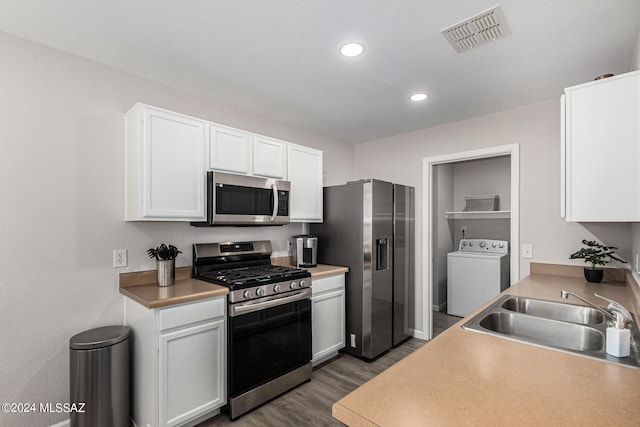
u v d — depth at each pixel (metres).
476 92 2.51
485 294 4.10
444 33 1.73
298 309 2.50
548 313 1.78
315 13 1.58
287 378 2.40
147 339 1.82
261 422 2.04
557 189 2.62
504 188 4.64
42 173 1.87
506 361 1.06
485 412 0.77
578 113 1.54
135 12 1.57
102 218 2.08
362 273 2.97
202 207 2.27
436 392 0.87
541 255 2.69
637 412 0.77
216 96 2.60
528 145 2.77
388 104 2.76
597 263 2.31
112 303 2.11
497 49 1.88
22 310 1.79
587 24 1.63
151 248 2.30
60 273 1.92
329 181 3.78
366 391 0.88
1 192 1.74
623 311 1.22
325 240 3.29
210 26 1.69
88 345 1.75
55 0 1.48
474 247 4.73
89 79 2.04
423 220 3.49
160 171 2.06
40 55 1.86
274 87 2.43
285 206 2.77
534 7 1.51
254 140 2.62
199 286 2.16
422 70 2.15
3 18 1.62
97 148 2.07
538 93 2.52
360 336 2.98
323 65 2.10
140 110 1.99
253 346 2.19
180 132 2.16
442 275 4.77
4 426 1.73
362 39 1.80
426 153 3.46
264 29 1.71
